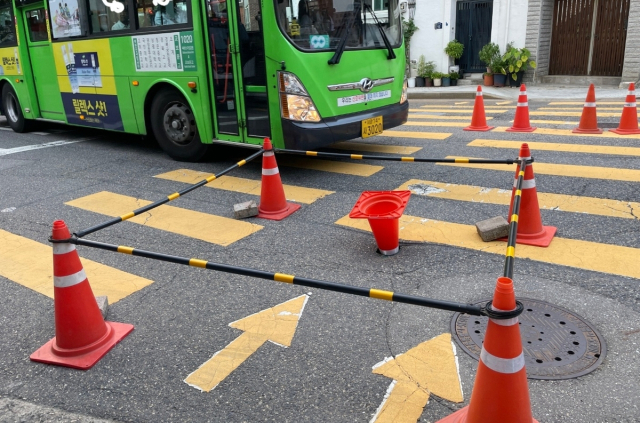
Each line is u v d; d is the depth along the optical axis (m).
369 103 6.94
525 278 3.82
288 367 3.02
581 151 7.25
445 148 7.91
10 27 9.98
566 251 4.21
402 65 7.52
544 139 8.11
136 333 3.46
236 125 6.76
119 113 8.30
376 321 3.42
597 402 2.59
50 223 5.57
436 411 2.60
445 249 4.41
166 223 5.41
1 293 4.10
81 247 4.88
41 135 10.88
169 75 7.25
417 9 16.58
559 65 15.39
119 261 4.57
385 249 4.37
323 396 2.77
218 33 6.55
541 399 2.62
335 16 6.41
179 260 2.86
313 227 5.11
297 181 6.65
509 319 2.05
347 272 4.12
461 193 5.80
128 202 6.15
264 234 5.00
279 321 3.50
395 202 4.42
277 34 5.96
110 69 8.14
